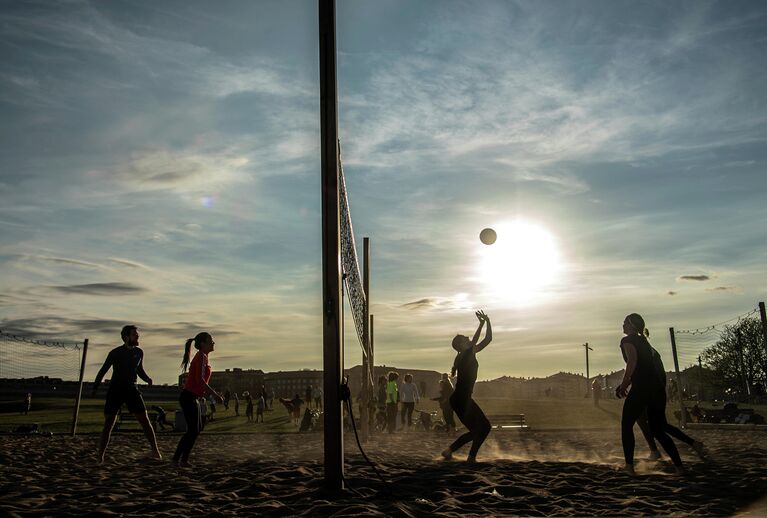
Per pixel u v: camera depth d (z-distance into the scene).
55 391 45.97
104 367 9.51
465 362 8.88
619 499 5.80
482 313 8.96
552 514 5.19
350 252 8.19
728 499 5.69
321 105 6.67
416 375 73.00
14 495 6.27
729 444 12.21
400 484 6.69
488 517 5.05
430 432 18.95
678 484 6.57
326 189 6.53
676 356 19.83
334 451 6.24
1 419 26.09
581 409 31.31
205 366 9.09
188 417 8.98
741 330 51.84
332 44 6.75
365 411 15.80
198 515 5.24
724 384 52.00
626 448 7.54
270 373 92.69
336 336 6.35
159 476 7.77
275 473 7.58
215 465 9.11
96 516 5.21
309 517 5.05
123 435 17.69
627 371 7.59
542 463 8.48
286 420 28.34
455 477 7.12
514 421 22.44
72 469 8.64
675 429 8.81
